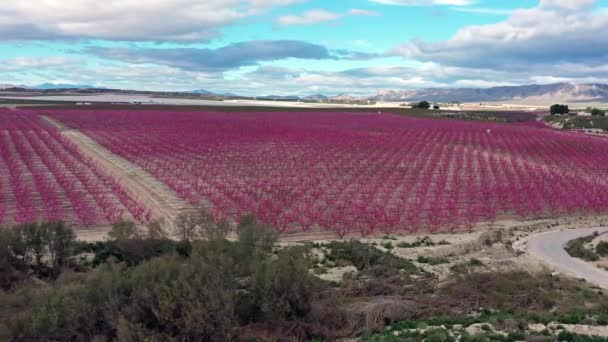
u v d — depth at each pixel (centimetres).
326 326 1880
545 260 2698
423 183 4753
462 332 1744
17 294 1886
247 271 2023
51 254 2419
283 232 3244
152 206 3794
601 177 5394
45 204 3662
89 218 3328
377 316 1920
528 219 3803
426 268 2547
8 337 1605
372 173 5162
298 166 5450
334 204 3934
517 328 1775
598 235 3325
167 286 1789
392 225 3403
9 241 2308
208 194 4094
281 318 1870
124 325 1656
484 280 2264
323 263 2591
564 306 2006
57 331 1678
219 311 1761
